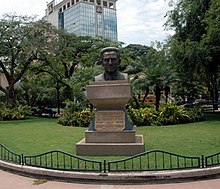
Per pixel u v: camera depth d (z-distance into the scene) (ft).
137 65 75.51
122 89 28.58
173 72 73.36
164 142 35.24
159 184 20.13
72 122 61.82
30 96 137.59
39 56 88.28
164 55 75.51
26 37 82.94
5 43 82.28
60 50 87.51
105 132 28.81
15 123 71.05
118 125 28.91
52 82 107.04
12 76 93.50
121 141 28.53
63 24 252.21
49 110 104.94
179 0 75.36
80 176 21.18
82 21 237.25
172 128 51.01
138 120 56.95
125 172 21.02
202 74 82.02
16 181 21.89
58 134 45.98
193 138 38.27
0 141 39.65
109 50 31.30
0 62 89.40
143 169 21.70
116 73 31.42
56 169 22.43
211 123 58.29
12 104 94.58
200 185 19.61
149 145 33.17
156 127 53.26
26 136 44.39
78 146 28.19
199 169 20.99
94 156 27.45
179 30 75.97
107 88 28.84
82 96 73.97
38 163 25.03
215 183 19.89
